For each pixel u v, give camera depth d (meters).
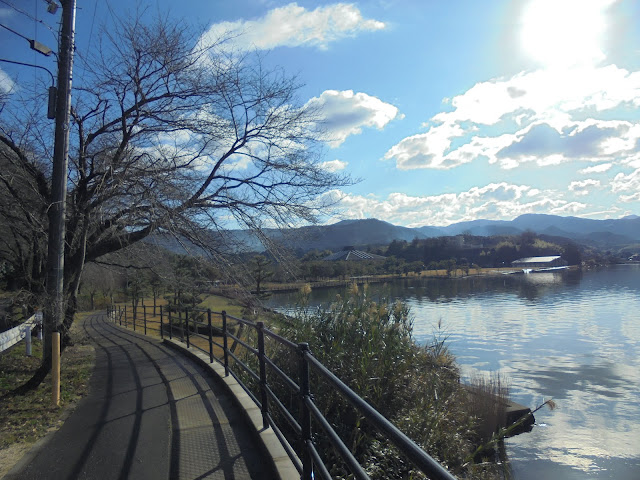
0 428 5.68
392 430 1.85
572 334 28.64
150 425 5.74
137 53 10.13
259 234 10.97
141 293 31.67
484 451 8.47
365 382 7.14
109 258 13.05
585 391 15.57
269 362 4.79
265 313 10.42
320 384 7.15
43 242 10.60
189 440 5.16
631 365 19.55
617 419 12.54
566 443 10.58
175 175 10.01
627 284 72.00
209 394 7.23
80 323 28.97
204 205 10.98
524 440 10.81
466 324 33.31
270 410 7.01
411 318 11.34
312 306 8.84
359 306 8.25
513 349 23.70
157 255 11.92
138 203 9.60
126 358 11.70
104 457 4.74
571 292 60.84
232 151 11.31
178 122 10.60
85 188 9.84
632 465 9.55
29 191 10.69
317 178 11.30
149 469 4.41
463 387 9.80
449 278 94.69
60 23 8.77
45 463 4.64
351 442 6.37
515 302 50.03
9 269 13.42
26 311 12.13
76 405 6.83
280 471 4.05
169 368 9.88
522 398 14.96
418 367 8.26
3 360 10.56
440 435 7.12
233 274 10.89
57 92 7.82
